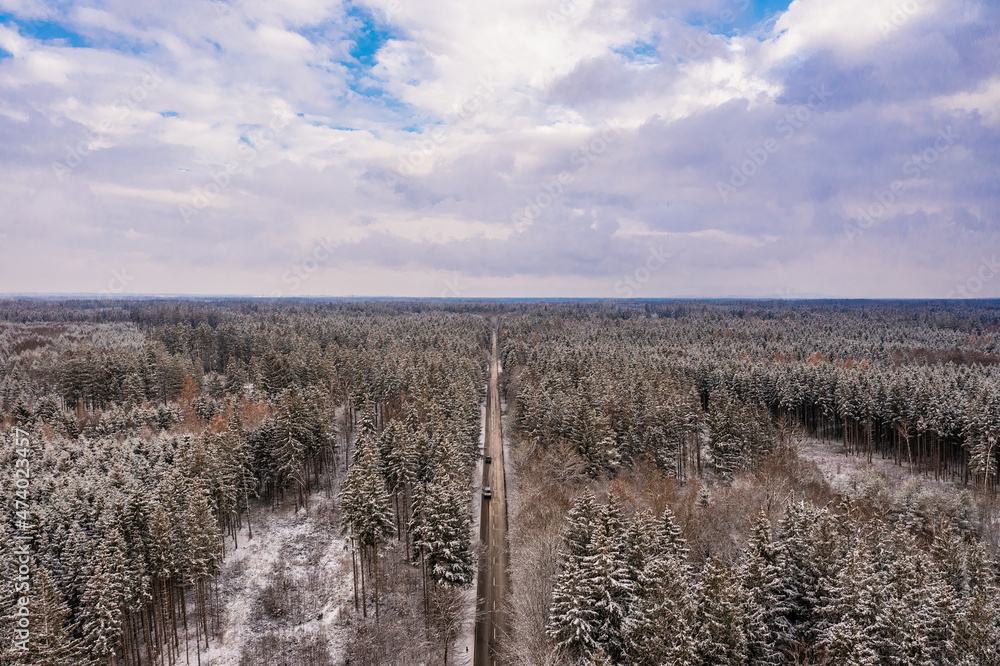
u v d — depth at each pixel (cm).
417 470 6681
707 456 9075
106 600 4341
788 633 3906
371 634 5112
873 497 7200
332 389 10806
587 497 4831
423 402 8462
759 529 4481
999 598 3969
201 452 6531
